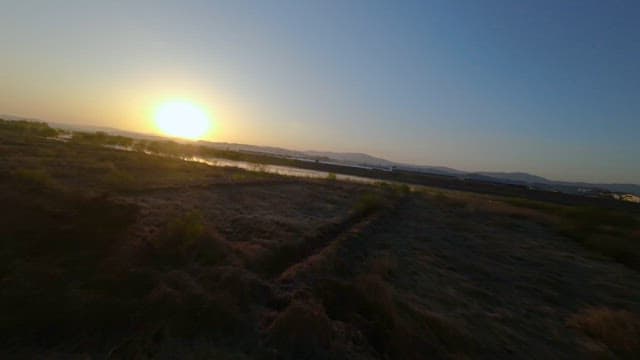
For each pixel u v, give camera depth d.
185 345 5.58
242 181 28.83
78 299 5.80
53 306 5.54
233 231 12.52
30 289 5.82
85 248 7.79
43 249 7.41
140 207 12.37
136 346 5.21
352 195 32.41
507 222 29.56
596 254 22.28
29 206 9.38
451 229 23.28
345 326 7.05
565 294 13.72
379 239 16.62
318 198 27.25
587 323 10.66
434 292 11.16
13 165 18.47
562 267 17.73
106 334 5.41
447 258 15.83
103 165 23.89
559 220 32.97
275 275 9.28
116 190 16.69
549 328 10.25
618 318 10.91
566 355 8.77
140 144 58.66
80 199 10.70
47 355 4.84
